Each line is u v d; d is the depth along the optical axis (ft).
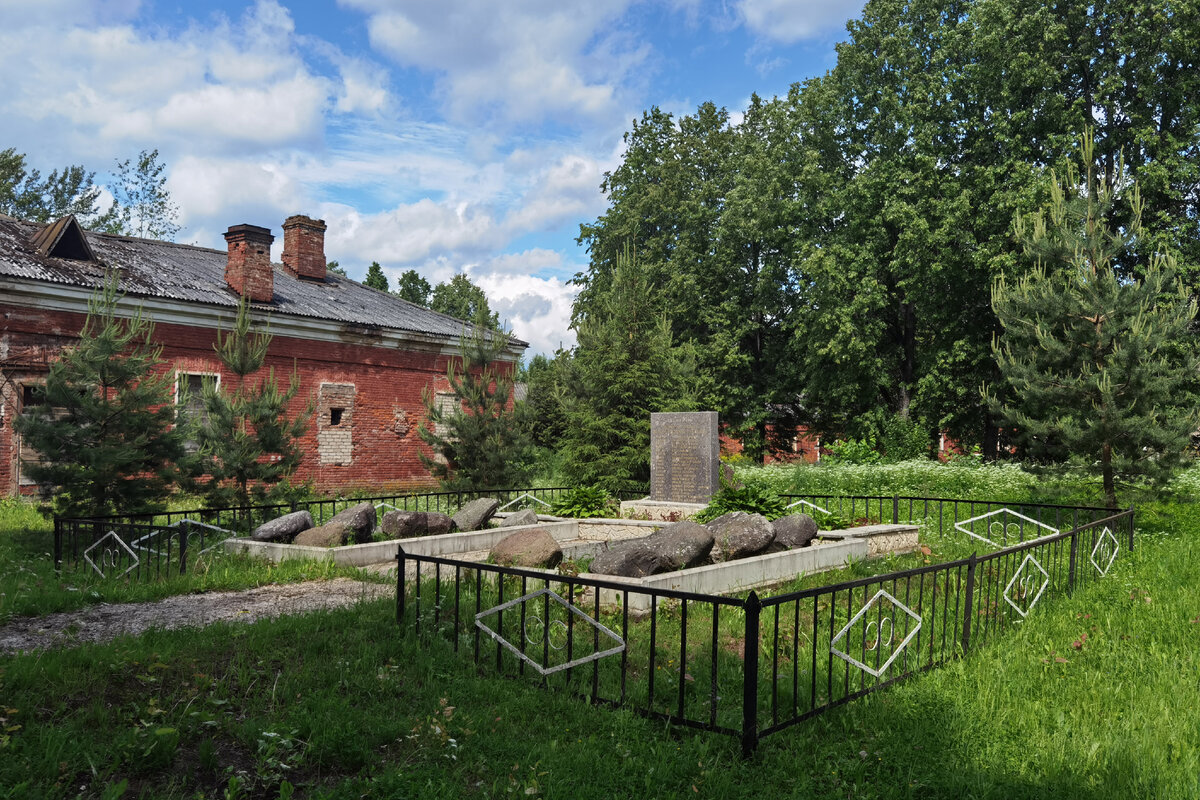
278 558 34.01
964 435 99.14
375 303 89.40
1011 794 12.86
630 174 118.32
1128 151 81.00
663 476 52.24
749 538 31.68
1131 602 25.63
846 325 89.25
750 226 102.78
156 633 21.65
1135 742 14.69
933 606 19.47
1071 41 84.07
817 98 97.86
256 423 46.75
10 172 152.56
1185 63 78.07
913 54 93.81
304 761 13.91
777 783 13.41
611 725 15.53
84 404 38.47
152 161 169.07
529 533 31.83
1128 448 41.01
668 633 22.76
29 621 24.36
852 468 71.56
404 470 81.05
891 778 13.47
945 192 85.61
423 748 14.32
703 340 112.78
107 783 12.60
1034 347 43.16
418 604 21.59
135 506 39.65
